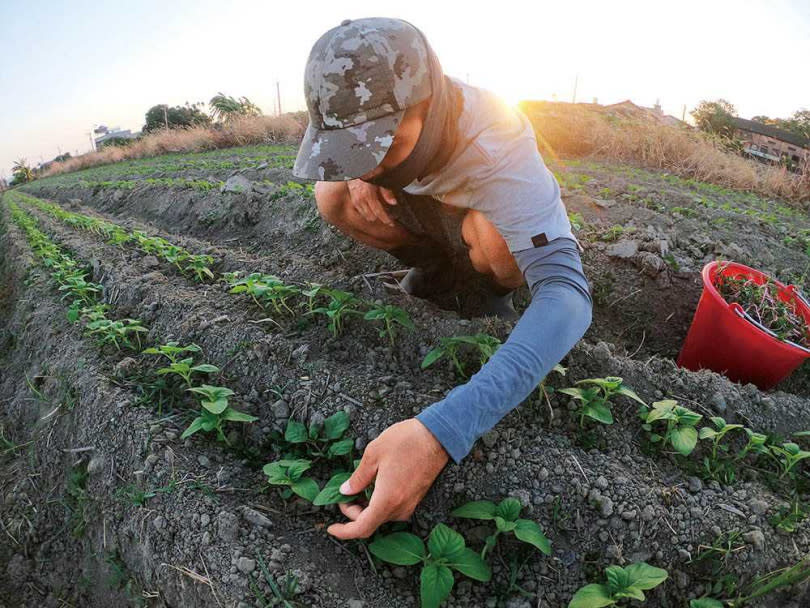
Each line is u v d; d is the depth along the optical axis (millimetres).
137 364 1271
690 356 1306
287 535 881
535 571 841
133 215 3109
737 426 958
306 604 786
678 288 1484
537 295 806
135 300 1538
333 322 1188
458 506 892
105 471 1079
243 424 1065
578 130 4422
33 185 9727
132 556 970
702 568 846
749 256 1735
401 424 751
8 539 1210
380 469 735
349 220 1179
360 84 745
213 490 937
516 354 749
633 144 4324
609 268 1525
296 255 1688
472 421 727
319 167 771
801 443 1059
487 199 851
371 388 1049
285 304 1305
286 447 1018
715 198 3111
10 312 2152
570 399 1027
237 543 855
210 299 1427
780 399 1132
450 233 1146
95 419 1157
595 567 838
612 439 992
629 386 1078
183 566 865
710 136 4512
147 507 956
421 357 1128
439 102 787
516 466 914
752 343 1177
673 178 3611
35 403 1434
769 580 828
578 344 1117
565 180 2695
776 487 965
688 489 929
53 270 2039
